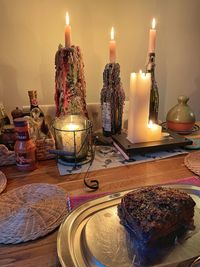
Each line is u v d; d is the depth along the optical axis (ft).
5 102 2.85
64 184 1.91
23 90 2.87
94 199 1.59
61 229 1.33
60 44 2.57
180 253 1.18
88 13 2.81
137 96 2.29
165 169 2.14
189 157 2.33
